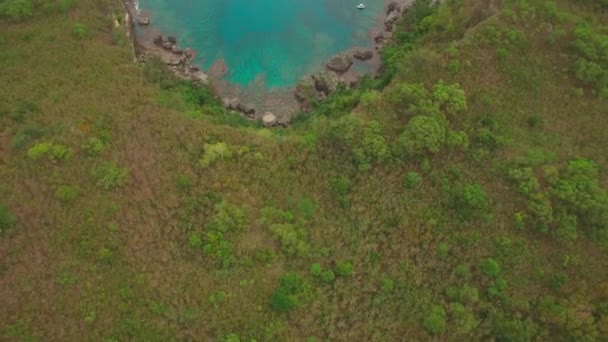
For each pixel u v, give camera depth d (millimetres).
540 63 64000
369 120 60875
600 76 62094
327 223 55969
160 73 69750
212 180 57312
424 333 51281
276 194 57406
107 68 65375
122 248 53062
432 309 51719
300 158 59125
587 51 62688
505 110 62219
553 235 54344
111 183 55875
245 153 59188
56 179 55938
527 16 65938
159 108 62469
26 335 48625
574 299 51469
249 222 55375
